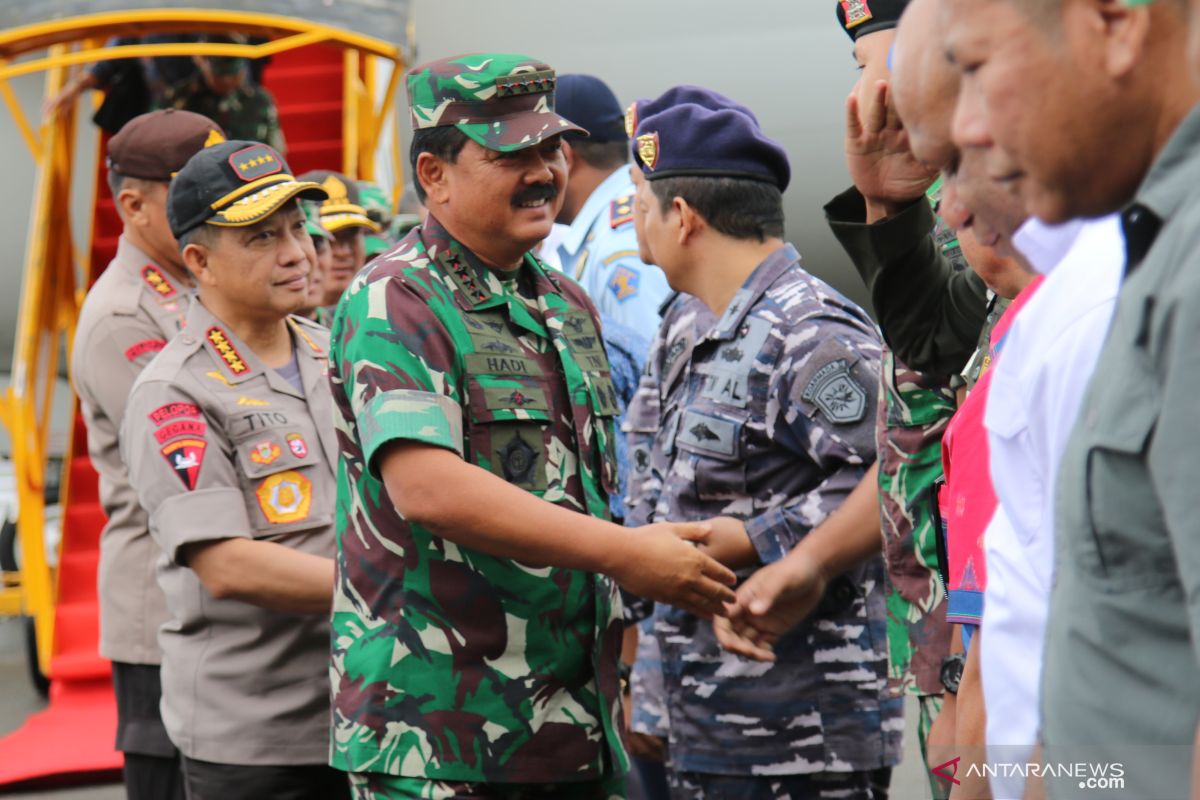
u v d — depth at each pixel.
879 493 3.42
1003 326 2.52
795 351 3.84
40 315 8.80
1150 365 1.46
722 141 4.01
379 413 3.20
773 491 3.91
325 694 4.17
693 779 4.04
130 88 8.30
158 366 4.20
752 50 12.84
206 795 4.17
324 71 10.67
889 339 3.21
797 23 12.78
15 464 8.36
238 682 4.14
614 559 3.23
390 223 8.20
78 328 5.33
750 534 3.81
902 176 3.01
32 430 8.43
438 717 3.28
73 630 8.16
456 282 3.42
